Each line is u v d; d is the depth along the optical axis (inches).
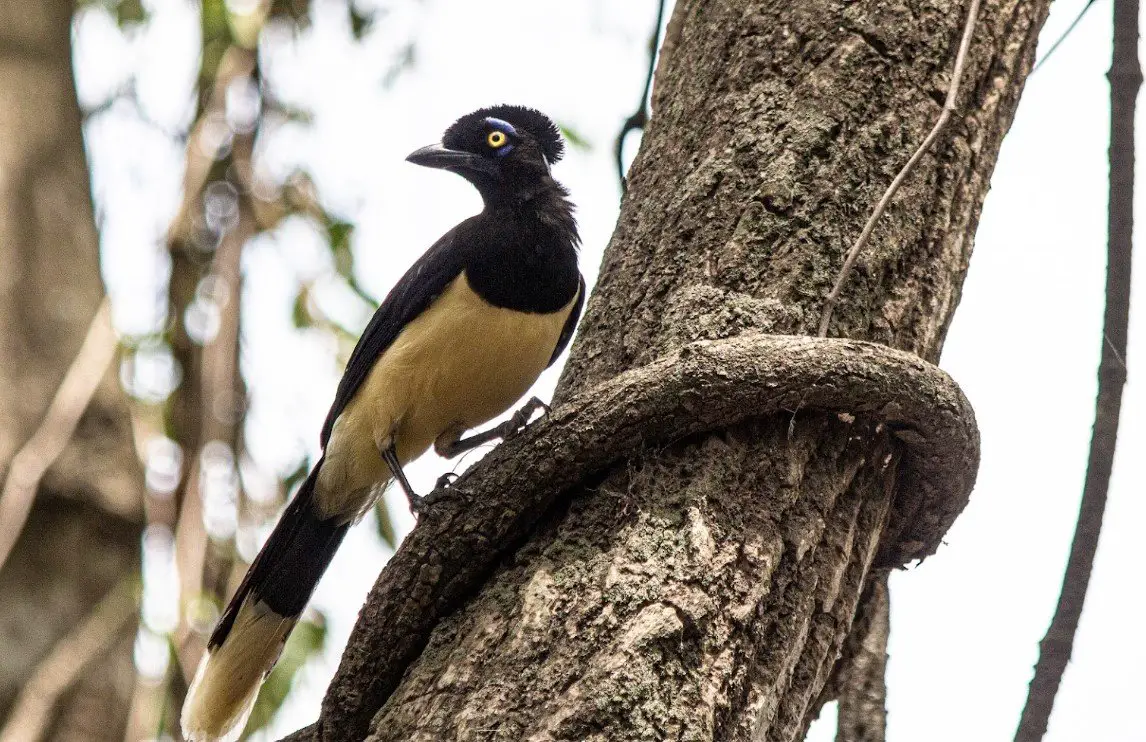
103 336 542.6
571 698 239.6
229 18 556.4
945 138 308.3
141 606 498.0
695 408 266.4
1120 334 306.3
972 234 311.7
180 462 505.0
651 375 267.9
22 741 532.1
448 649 263.9
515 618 255.4
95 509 593.3
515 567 268.7
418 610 272.4
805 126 303.3
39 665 559.2
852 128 303.7
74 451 597.0
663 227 305.4
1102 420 301.6
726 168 303.6
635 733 235.5
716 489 264.4
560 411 272.4
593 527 264.7
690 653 245.8
